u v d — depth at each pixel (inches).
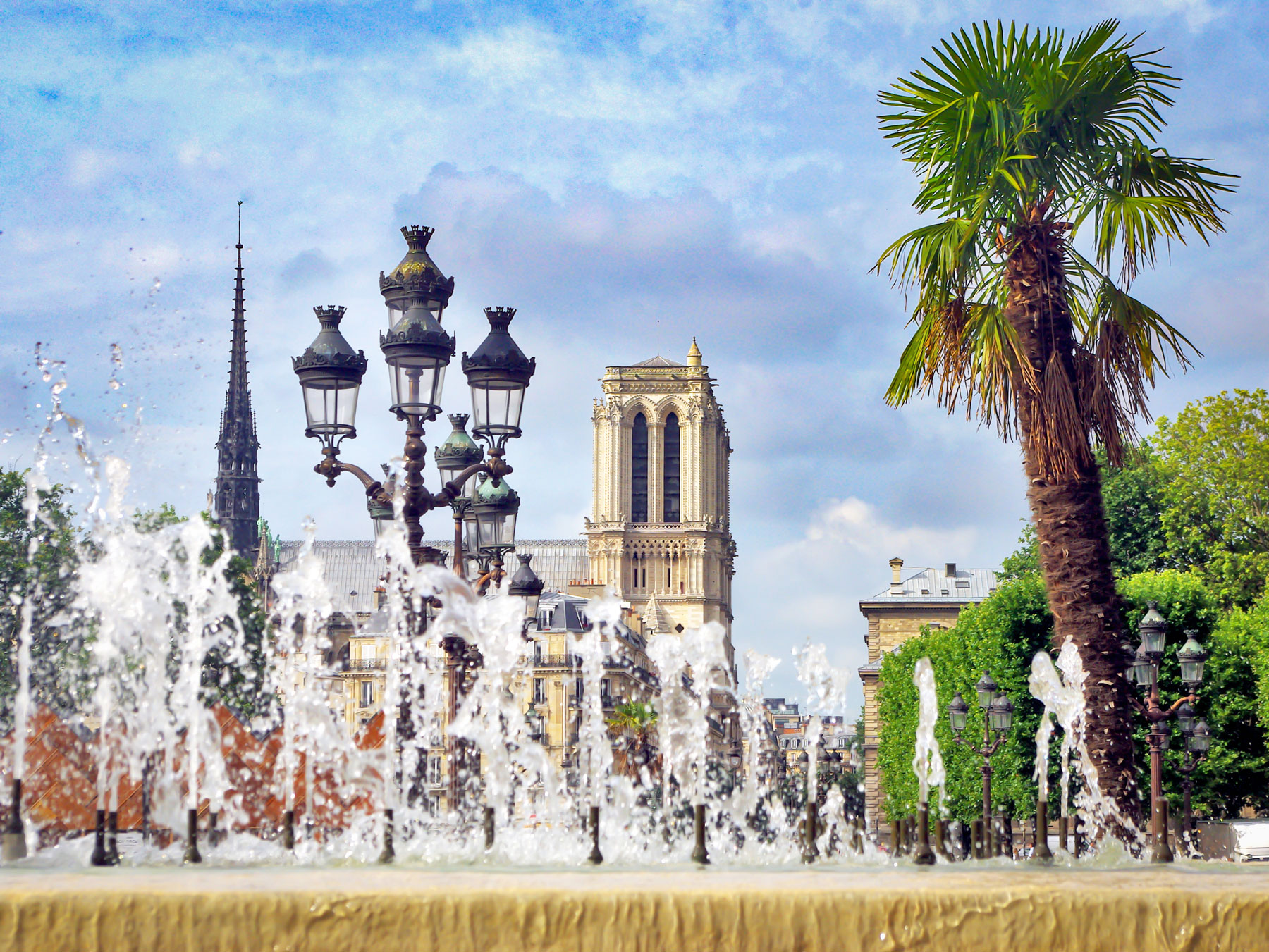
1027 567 3415.4
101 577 574.9
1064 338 772.0
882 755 3590.1
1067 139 773.3
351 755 600.4
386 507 937.5
